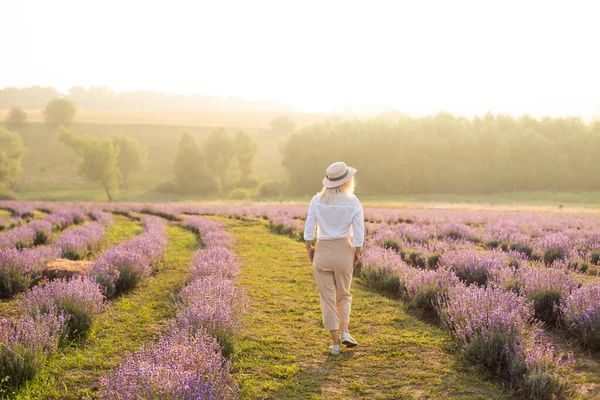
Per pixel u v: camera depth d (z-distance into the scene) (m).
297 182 76.62
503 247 12.31
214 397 3.16
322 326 5.88
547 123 73.50
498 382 4.12
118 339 5.33
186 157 86.75
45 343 4.52
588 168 63.06
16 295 7.13
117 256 8.16
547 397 3.72
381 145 72.69
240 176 95.56
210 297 5.35
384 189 72.62
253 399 3.85
